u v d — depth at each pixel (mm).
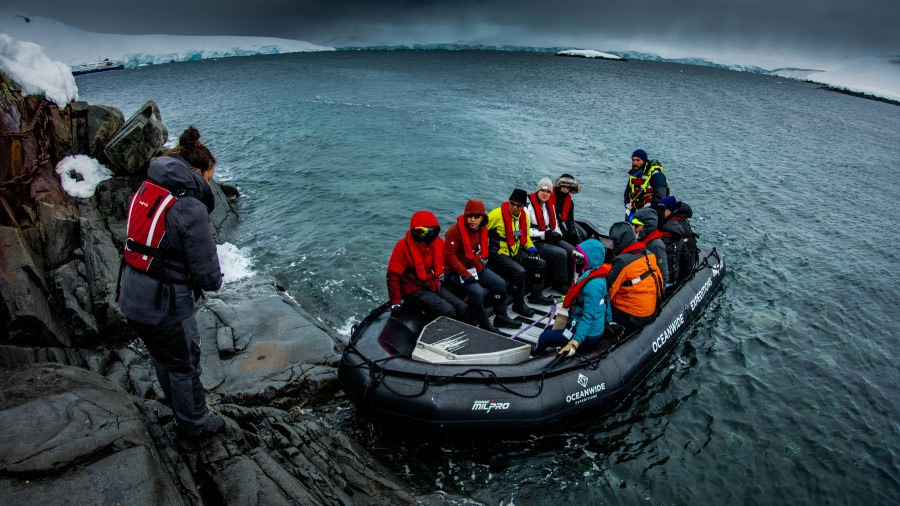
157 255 3150
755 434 5906
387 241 11461
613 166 19016
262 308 7648
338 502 4113
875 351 7613
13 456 2910
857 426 6062
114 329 6746
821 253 11398
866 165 21984
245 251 10797
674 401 6418
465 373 5324
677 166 19953
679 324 7316
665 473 5316
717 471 5375
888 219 14141
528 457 5430
